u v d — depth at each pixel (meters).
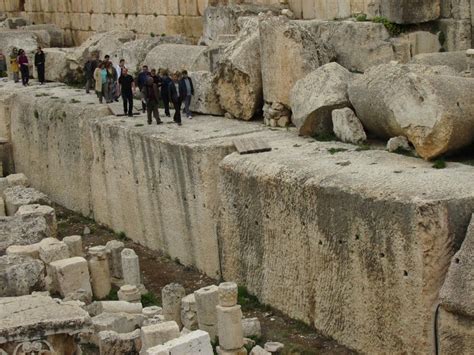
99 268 18.64
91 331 14.11
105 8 33.62
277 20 20.14
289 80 20.00
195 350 13.18
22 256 18.64
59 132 24.92
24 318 13.61
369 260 14.80
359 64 20.77
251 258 17.64
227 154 18.78
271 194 16.73
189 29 29.61
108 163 22.52
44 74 30.19
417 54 19.97
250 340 15.63
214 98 21.98
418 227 13.87
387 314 14.63
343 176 15.62
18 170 27.91
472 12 19.80
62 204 25.50
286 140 18.88
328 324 15.85
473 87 16.31
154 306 16.62
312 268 16.03
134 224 21.77
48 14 37.41
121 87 23.06
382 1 20.78
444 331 13.85
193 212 19.38
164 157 19.98
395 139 17.00
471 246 13.54
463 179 14.82
